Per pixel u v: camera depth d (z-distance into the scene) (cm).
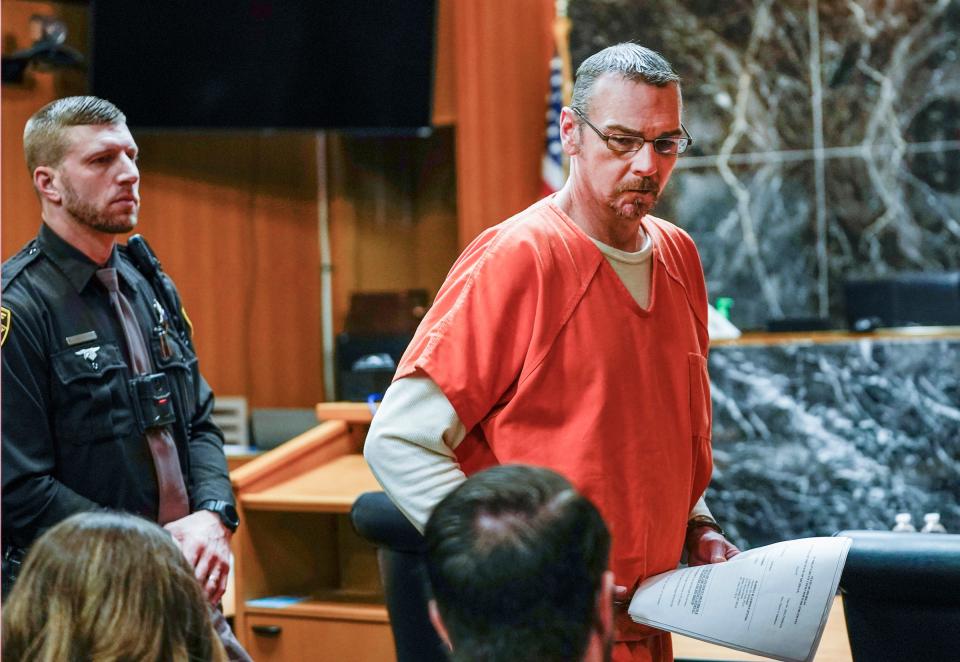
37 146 411
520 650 188
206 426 452
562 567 190
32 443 394
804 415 860
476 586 190
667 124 313
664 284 338
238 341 1150
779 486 863
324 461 666
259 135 1146
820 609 304
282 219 1171
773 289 1250
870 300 1013
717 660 496
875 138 1228
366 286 1200
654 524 325
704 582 315
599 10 1234
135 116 1034
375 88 1082
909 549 318
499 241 329
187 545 409
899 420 846
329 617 600
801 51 1238
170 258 1122
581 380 321
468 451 334
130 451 412
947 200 1215
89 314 412
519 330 322
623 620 325
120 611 246
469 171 1108
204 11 1043
